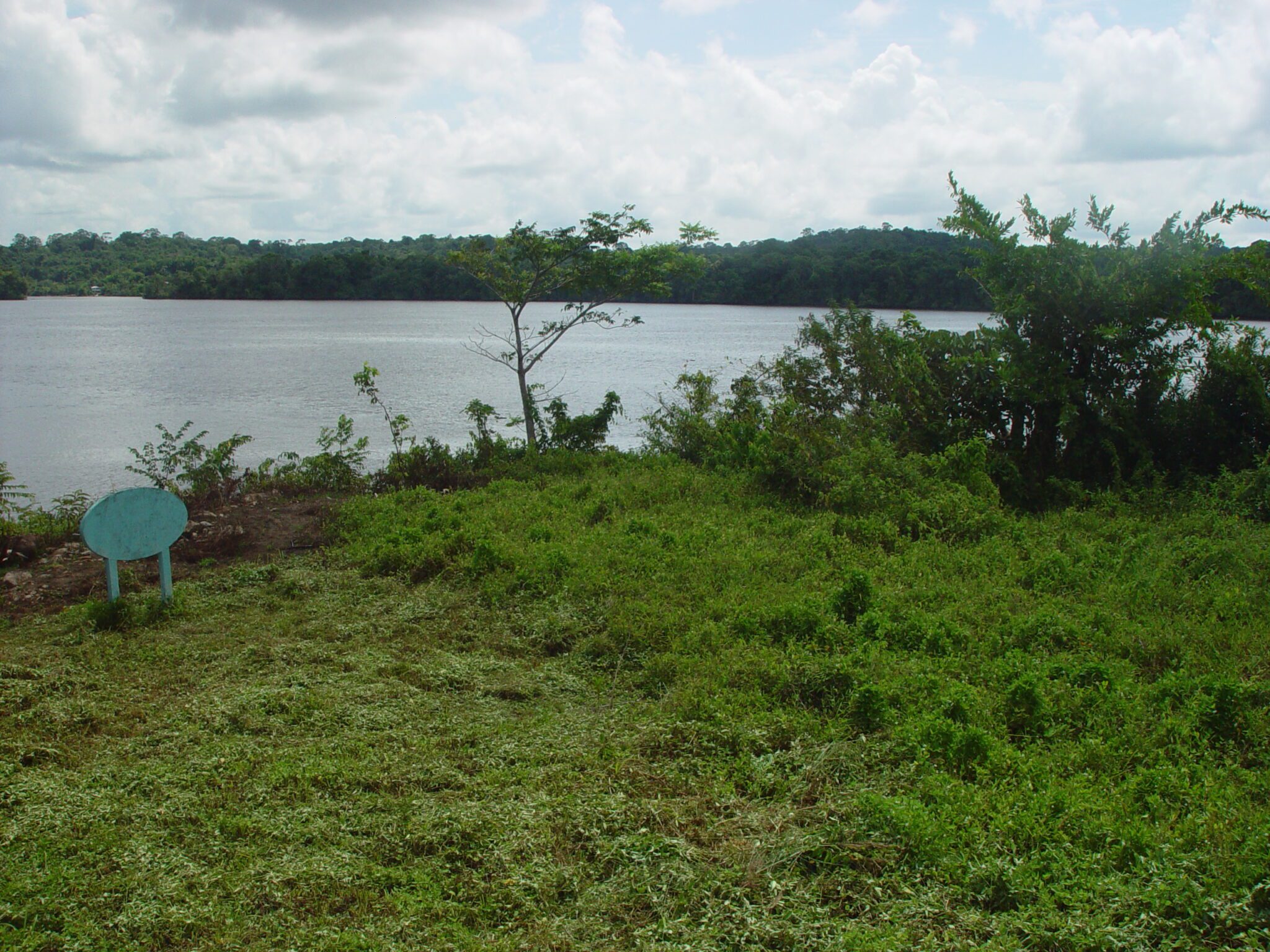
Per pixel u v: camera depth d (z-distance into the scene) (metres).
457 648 7.65
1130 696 6.34
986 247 14.66
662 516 11.26
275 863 4.55
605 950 4.03
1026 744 5.77
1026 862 4.46
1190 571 9.17
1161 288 13.11
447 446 14.88
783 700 6.49
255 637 7.74
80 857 4.57
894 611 8.00
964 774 5.40
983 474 12.13
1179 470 13.48
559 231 16.19
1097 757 5.53
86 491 16.70
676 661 7.06
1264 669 6.86
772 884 4.36
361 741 5.88
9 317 85.25
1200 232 13.20
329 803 5.11
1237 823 4.66
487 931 4.17
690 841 4.79
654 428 16.78
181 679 6.89
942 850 4.55
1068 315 13.56
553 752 5.75
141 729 6.05
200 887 4.36
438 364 40.88
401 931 4.12
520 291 16.42
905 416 14.29
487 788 5.30
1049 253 13.52
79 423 24.34
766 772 5.48
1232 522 10.83
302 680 6.82
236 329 65.81
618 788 5.30
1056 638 7.46
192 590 8.91
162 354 45.12
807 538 10.20
